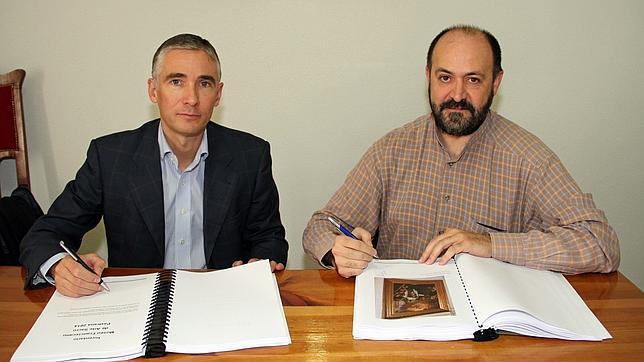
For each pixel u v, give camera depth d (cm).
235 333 108
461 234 136
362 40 213
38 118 222
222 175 162
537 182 155
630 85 219
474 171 161
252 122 222
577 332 109
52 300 120
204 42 154
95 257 133
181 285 124
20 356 102
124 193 156
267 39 213
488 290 116
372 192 168
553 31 213
